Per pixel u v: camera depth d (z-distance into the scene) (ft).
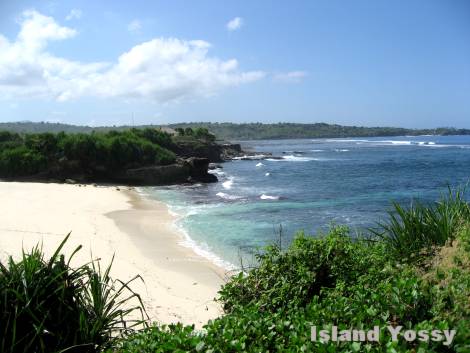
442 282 14.99
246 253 50.29
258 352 10.62
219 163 245.86
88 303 15.20
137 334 13.50
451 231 20.66
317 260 18.78
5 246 45.34
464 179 137.28
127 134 186.50
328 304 13.85
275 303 17.89
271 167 212.23
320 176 161.99
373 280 16.49
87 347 13.80
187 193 119.85
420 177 148.56
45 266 14.47
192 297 33.32
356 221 71.20
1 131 202.49
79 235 55.88
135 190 128.67
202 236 60.64
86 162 155.33
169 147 229.25
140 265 43.14
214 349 10.78
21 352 13.11
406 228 21.68
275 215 79.36
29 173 151.43
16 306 12.84
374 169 184.75
